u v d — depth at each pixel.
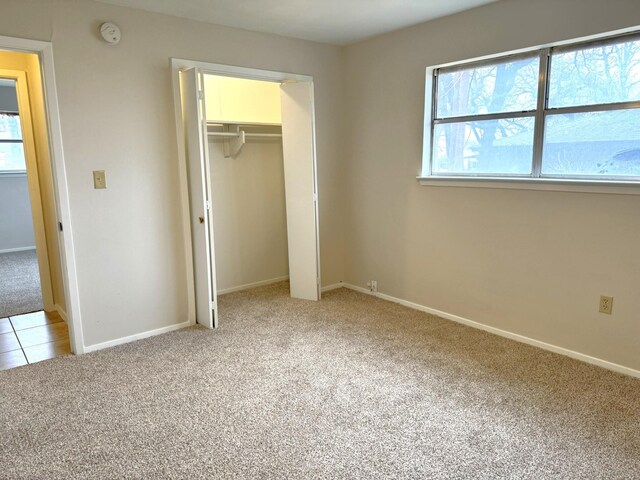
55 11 2.76
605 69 2.65
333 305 4.05
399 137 3.83
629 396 2.45
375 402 2.42
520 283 3.15
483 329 3.43
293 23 3.46
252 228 4.65
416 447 2.05
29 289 4.75
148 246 3.32
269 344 3.20
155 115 3.23
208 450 2.04
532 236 3.04
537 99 2.96
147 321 3.39
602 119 2.69
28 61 3.68
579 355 2.90
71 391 2.58
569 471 1.89
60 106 2.84
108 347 3.20
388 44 3.79
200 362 2.93
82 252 3.03
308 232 4.09
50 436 2.16
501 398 2.45
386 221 4.09
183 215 3.45
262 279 4.80
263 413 2.33
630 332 2.66
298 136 3.98
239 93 4.43
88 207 3.02
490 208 3.25
